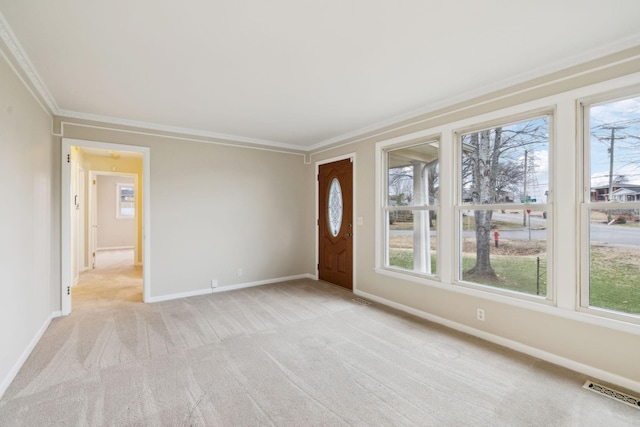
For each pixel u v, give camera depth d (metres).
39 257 2.81
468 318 2.97
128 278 5.28
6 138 2.04
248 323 3.22
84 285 4.80
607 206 2.16
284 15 1.78
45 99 2.93
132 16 1.77
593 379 2.17
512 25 1.88
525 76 2.52
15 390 2.03
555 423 1.74
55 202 3.35
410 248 3.62
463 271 3.08
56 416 1.78
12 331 2.16
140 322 3.23
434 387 2.08
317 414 1.81
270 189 4.95
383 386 2.10
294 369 2.31
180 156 4.15
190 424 1.72
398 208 3.73
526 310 2.56
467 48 2.15
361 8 1.72
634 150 2.09
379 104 3.24
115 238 9.30
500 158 2.81
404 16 1.79
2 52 1.96
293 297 4.15
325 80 2.66
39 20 1.79
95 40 2.01
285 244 5.12
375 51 2.19
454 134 3.11
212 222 4.40
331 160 4.78
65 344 2.70
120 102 3.14
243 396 1.98
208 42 2.06
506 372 2.27
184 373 2.25
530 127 2.61
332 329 3.07
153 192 3.96
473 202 3.00
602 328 2.16
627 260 2.11
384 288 3.88
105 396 1.97
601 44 2.09
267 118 3.71
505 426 1.72
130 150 3.82
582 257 2.27
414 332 2.99
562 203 2.34
